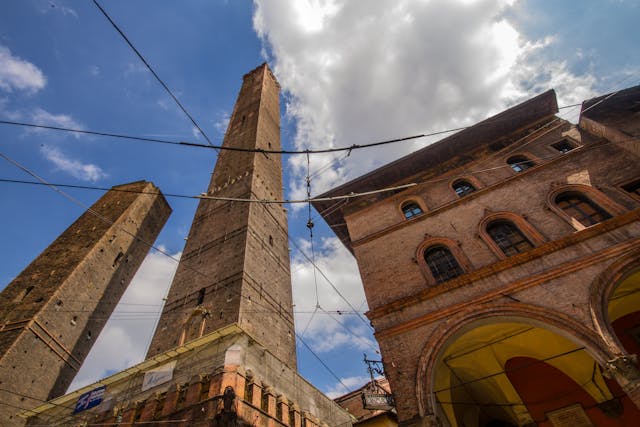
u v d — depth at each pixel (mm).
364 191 25266
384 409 20078
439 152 24156
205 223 38062
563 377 16281
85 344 37969
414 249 18547
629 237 13156
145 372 21547
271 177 47000
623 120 17781
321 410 26203
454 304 14438
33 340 31750
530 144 21547
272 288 31391
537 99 22375
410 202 22406
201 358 20047
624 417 14320
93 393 22500
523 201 17672
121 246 47031
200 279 30172
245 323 24438
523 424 16062
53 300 35188
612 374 10391
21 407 28703
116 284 45000
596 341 11180
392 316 15562
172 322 27234
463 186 21594
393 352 14242
